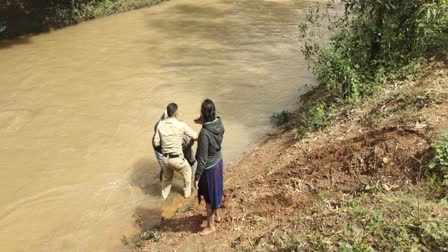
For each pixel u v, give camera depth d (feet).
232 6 63.31
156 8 61.77
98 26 53.36
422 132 17.46
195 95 34.30
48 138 28.12
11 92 34.73
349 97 24.62
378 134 19.22
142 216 21.36
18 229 20.45
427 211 13.73
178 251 17.89
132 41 47.78
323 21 54.19
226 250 16.81
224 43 47.19
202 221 19.98
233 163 25.36
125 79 37.42
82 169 24.97
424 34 25.14
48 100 33.40
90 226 20.70
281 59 42.32
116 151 26.73
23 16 51.55
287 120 29.43
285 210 18.08
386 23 25.36
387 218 13.88
